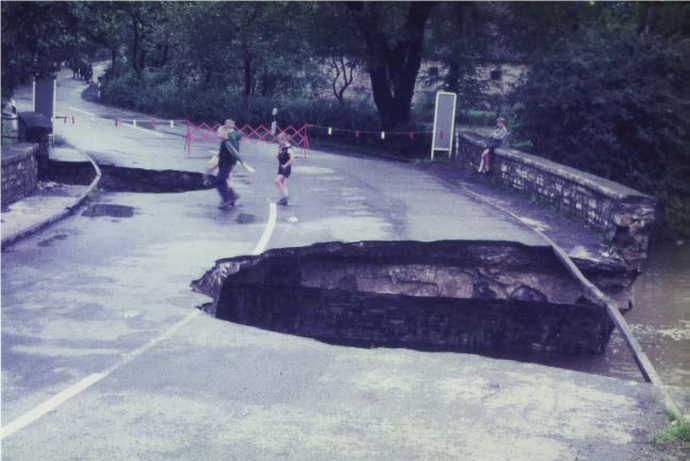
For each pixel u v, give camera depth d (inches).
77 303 333.4
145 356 272.4
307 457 197.3
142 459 194.2
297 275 479.5
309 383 250.8
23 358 265.6
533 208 663.1
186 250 444.1
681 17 1106.1
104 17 908.6
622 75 865.5
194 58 1716.3
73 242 455.2
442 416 225.9
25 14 789.9
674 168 885.8
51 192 636.1
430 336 497.7
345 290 487.8
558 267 498.0
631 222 515.5
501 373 265.6
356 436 210.7
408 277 495.5
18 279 368.5
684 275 665.6
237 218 555.8
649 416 229.9
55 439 204.1
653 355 462.6
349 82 1737.2
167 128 1363.2
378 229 527.8
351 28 1159.0
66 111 1612.9
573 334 489.7
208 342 290.2
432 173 924.0
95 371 255.9
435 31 1227.2
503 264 500.1
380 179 830.5
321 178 812.0
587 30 976.3
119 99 1886.1
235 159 583.5
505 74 1786.4
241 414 224.1
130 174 800.9
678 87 887.1
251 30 1513.3
